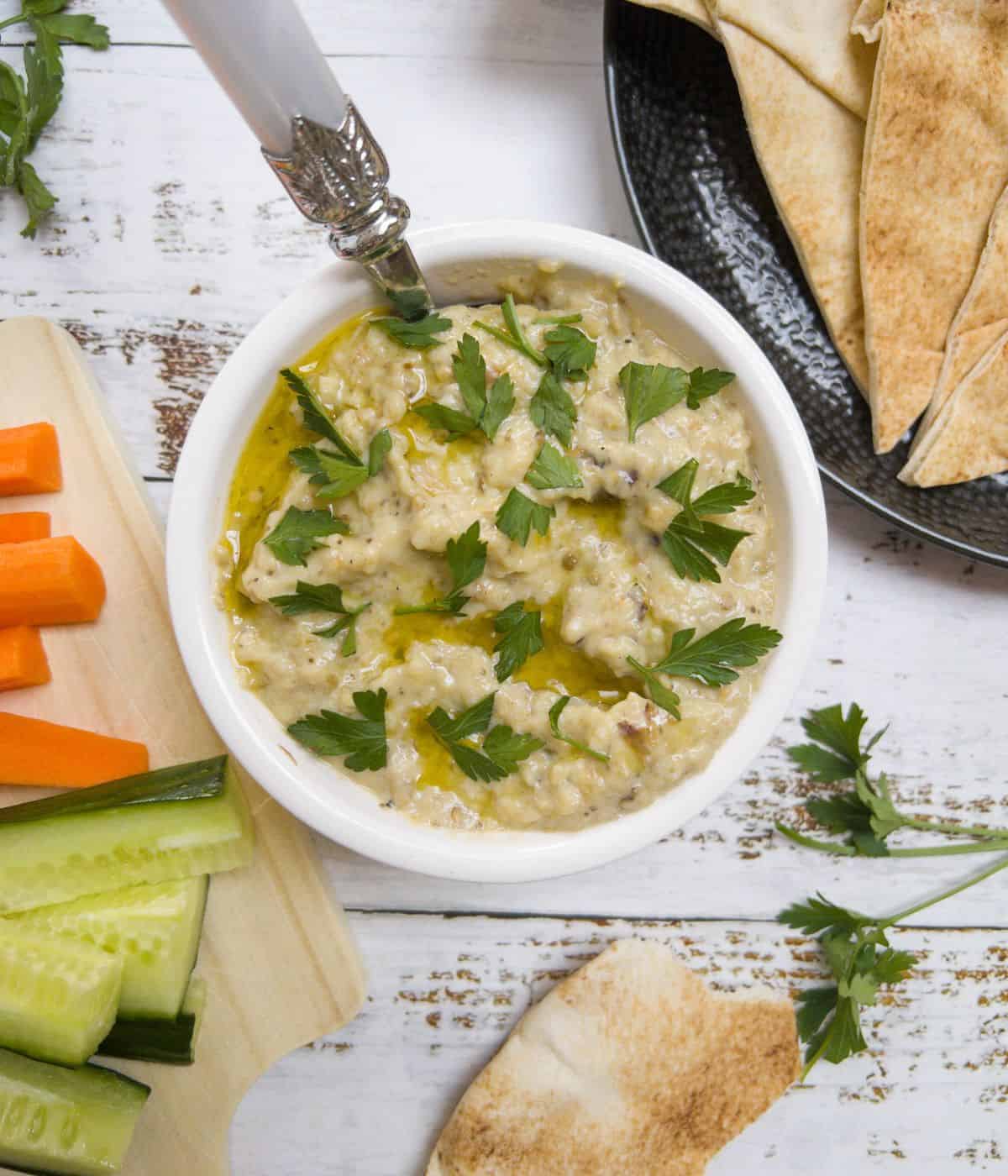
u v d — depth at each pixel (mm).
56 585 446
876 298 447
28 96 464
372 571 400
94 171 479
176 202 479
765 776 489
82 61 479
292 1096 489
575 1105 471
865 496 447
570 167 482
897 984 497
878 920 487
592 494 404
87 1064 457
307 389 400
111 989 442
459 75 481
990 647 489
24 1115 447
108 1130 450
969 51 435
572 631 403
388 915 487
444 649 410
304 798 410
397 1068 489
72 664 464
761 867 490
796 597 414
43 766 451
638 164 453
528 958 488
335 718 406
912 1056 497
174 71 479
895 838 492
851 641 488
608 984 473
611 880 489
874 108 434
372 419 405
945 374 452
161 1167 469
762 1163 495
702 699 411
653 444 402
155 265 480
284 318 405
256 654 410
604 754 404
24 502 466
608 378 409
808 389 466
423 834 414
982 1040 496
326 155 358
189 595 407
